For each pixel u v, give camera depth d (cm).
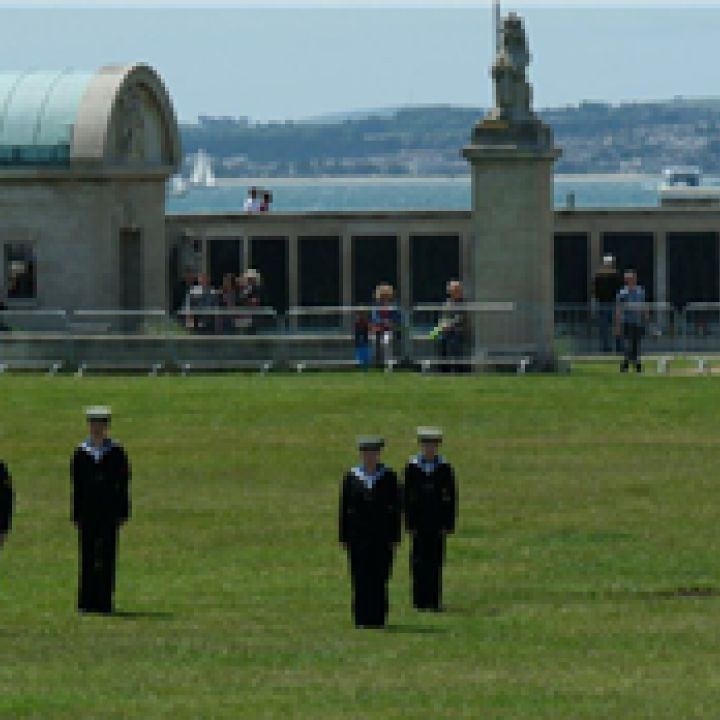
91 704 13525
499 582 17775
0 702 13538
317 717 13275
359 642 15375
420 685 14038
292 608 16750
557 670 14462
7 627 16000
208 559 18700
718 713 13350
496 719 13225
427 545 16638
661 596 17262
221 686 14012
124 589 17462
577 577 18000
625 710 13412
